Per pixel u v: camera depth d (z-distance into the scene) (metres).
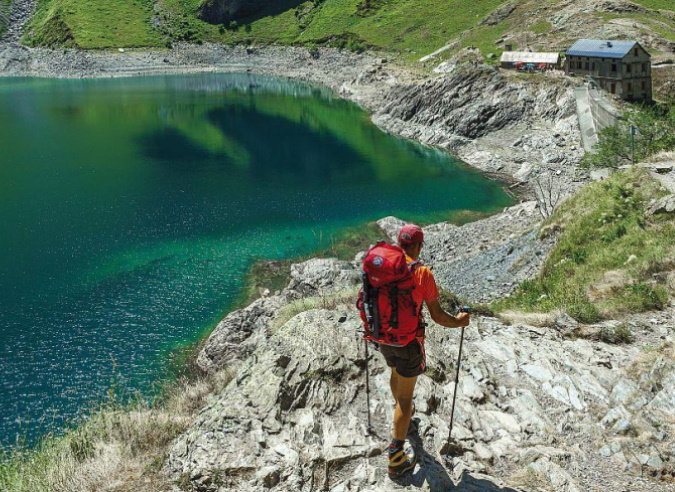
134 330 34.75
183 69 164.50
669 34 98.88
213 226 51.31
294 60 155.00
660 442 8.79
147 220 53.06
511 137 73.62
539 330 14.09
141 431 9.70
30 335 34.28
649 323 14.99
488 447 8.46
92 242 48.06
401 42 135.75
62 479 8.27
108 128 93.50
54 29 179.25
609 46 78.06
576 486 7.63
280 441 8.07
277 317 17.92
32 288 40.25
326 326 10.32
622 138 46.06
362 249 46.03
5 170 70.50
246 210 55.47
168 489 7.56
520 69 88.88
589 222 26.31
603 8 110.75
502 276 30.45
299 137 86.38
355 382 9.23
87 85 143.62
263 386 8.91
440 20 138.62
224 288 39.84
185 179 66.31
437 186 62.28
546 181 60.50
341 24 156.50
